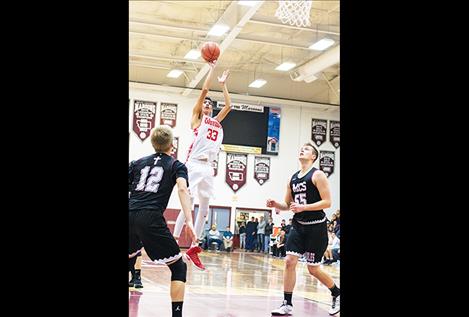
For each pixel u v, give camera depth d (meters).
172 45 17.75
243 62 19.03
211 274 9.05
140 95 18.67
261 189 19.45
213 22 15.81
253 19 14.30
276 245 18.72
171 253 3.40
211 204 19.11
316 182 4.76
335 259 15.39
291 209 4.67
